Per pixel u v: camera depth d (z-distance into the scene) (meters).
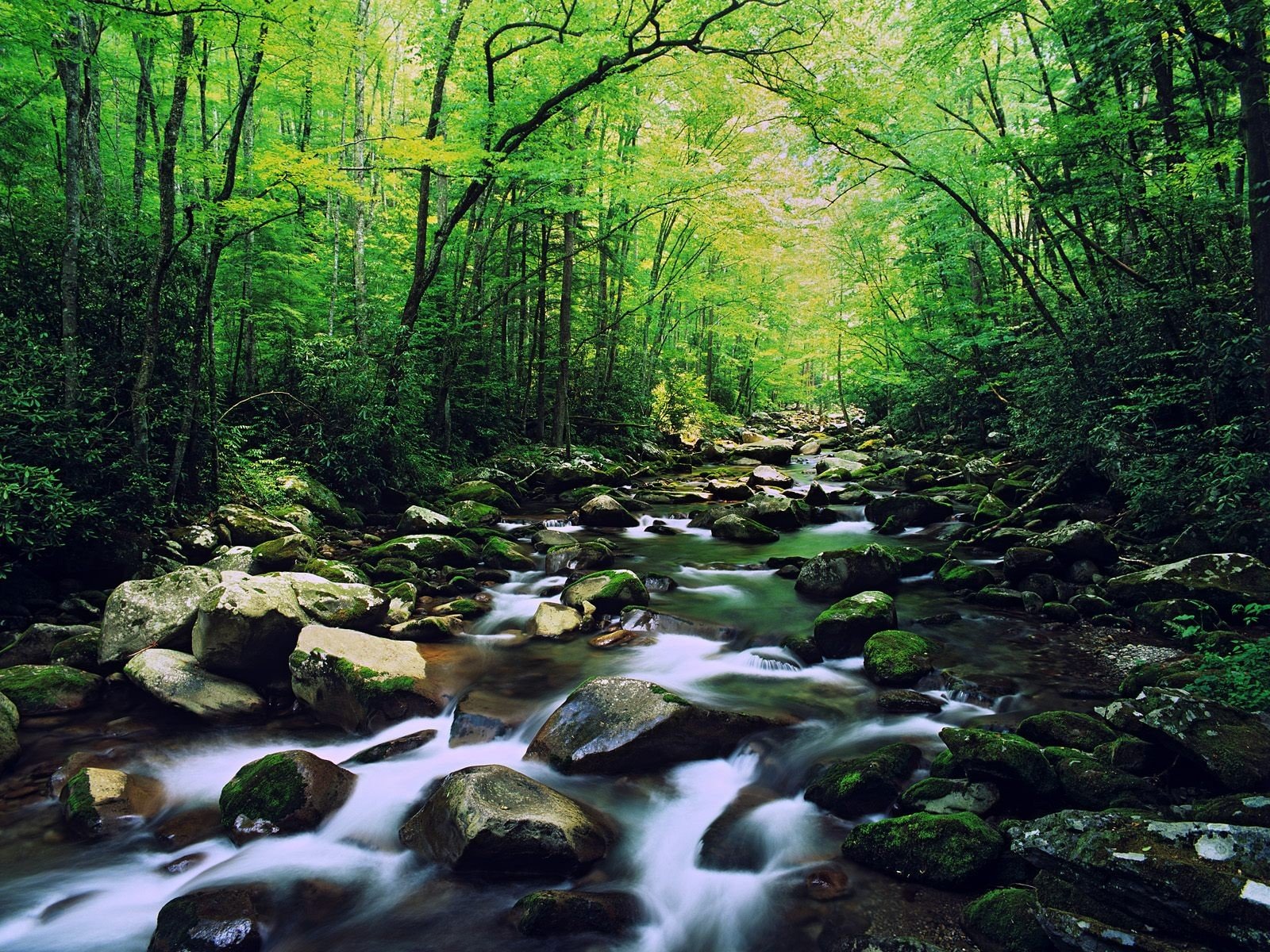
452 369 17.58
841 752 5.22
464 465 17.44
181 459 9.38
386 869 4.12
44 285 9.21
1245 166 10.80
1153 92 13.66
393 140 11.73
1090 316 11.74
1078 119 10.06
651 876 4.06
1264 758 3.93
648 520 14.50
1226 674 4.92
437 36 14.39
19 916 3.73
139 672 5.88
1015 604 8.41
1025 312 17.06
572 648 7.39
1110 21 9.41
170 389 9.88
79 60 8.30
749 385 42.00
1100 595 8.20
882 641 6.78
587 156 15.93
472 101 15.25
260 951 3.50
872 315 25.23
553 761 5.09
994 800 4.24
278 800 4.48
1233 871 2.88
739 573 10.30
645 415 27.50
